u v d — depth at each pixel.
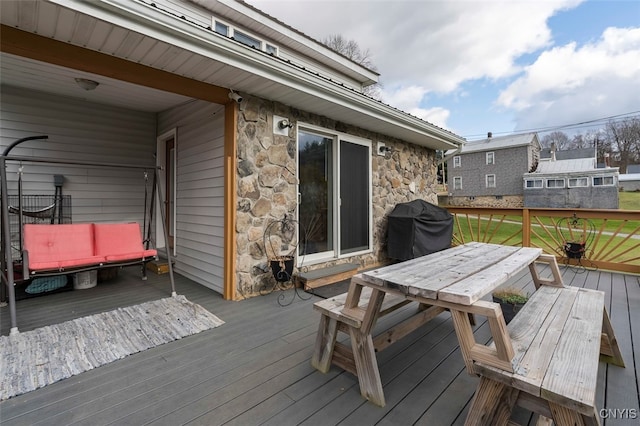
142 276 4.10
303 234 4.00
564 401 1.04
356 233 4.74
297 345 2.27
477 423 1.29
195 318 2.70
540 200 19.97
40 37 2.12
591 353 1.32
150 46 2.26
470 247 2.55
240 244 3.30
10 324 2.54
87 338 2.29
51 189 4.02
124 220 4.62
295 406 1.59
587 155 23.95
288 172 3.74
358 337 1.68
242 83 3.00
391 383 1.80
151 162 4.88
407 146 5.88
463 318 1.33
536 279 2.42
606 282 3.95
